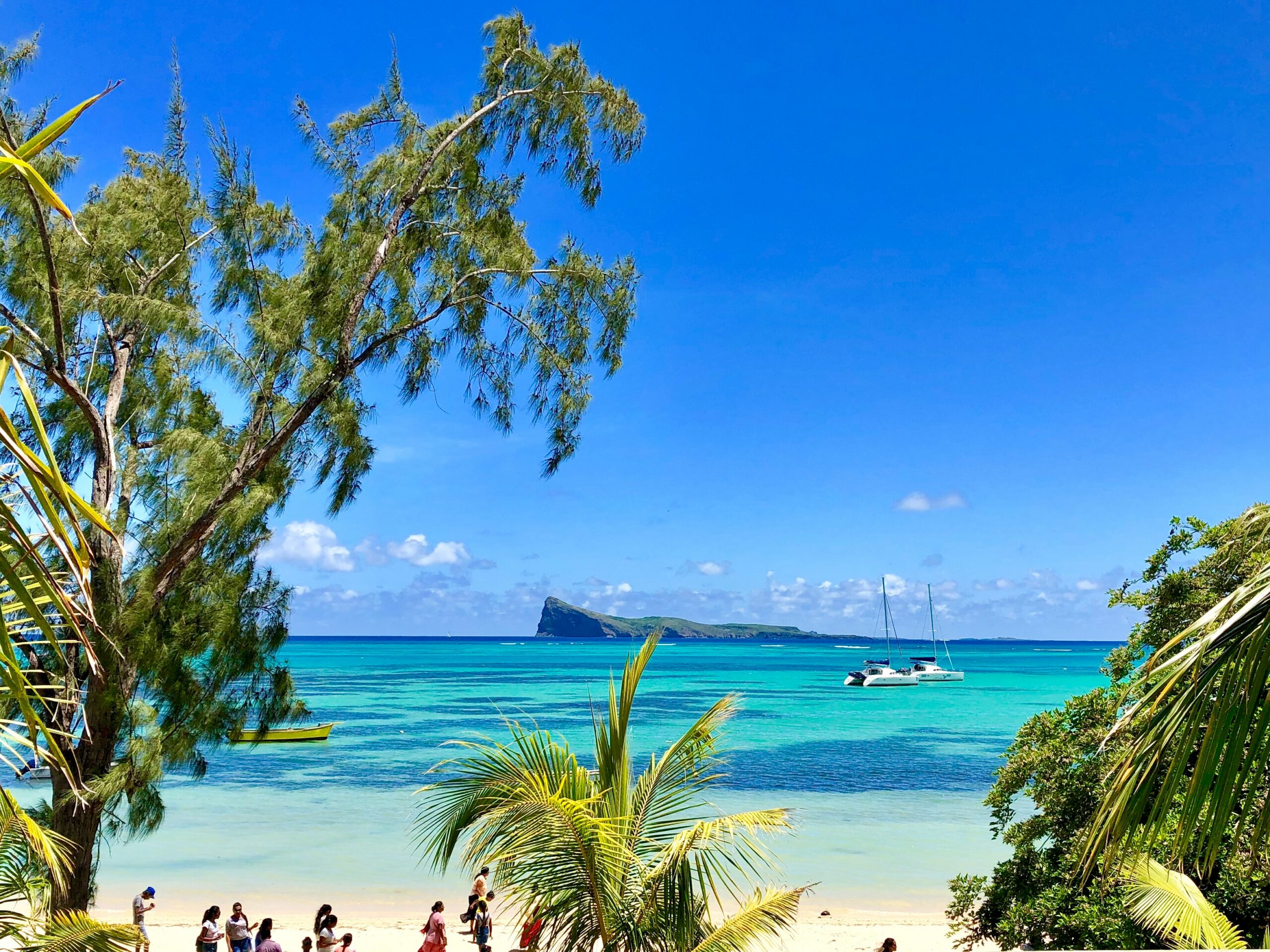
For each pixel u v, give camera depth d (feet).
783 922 23.31
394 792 125.59
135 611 32.37
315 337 38.11
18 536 9.44
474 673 424.87
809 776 138.82
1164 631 40.34
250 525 37.63
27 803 86.69
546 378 42.93
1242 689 9.73
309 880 83.20
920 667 399.03
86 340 40.19
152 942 61.77
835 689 346.13
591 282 42.88
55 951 21.03
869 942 62.59
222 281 41.06
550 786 23.52
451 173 42.01
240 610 36.81
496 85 42.98
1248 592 10.05
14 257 37.81
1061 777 41.16
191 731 35.27
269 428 38.91
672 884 22.71
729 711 26.16
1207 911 23.24
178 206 41.73
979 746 175.22
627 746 25.26
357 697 277.23
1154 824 10.12
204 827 104.68
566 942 22.38
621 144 44.50
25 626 11.28
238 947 51.52
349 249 38.96
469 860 22.98
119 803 34.96
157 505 35.83
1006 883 42.19
